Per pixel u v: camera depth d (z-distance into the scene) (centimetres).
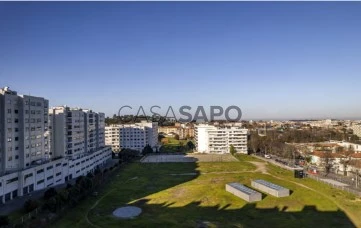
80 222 8469
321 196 10525
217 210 9500
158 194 11325
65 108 15112
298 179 13475
